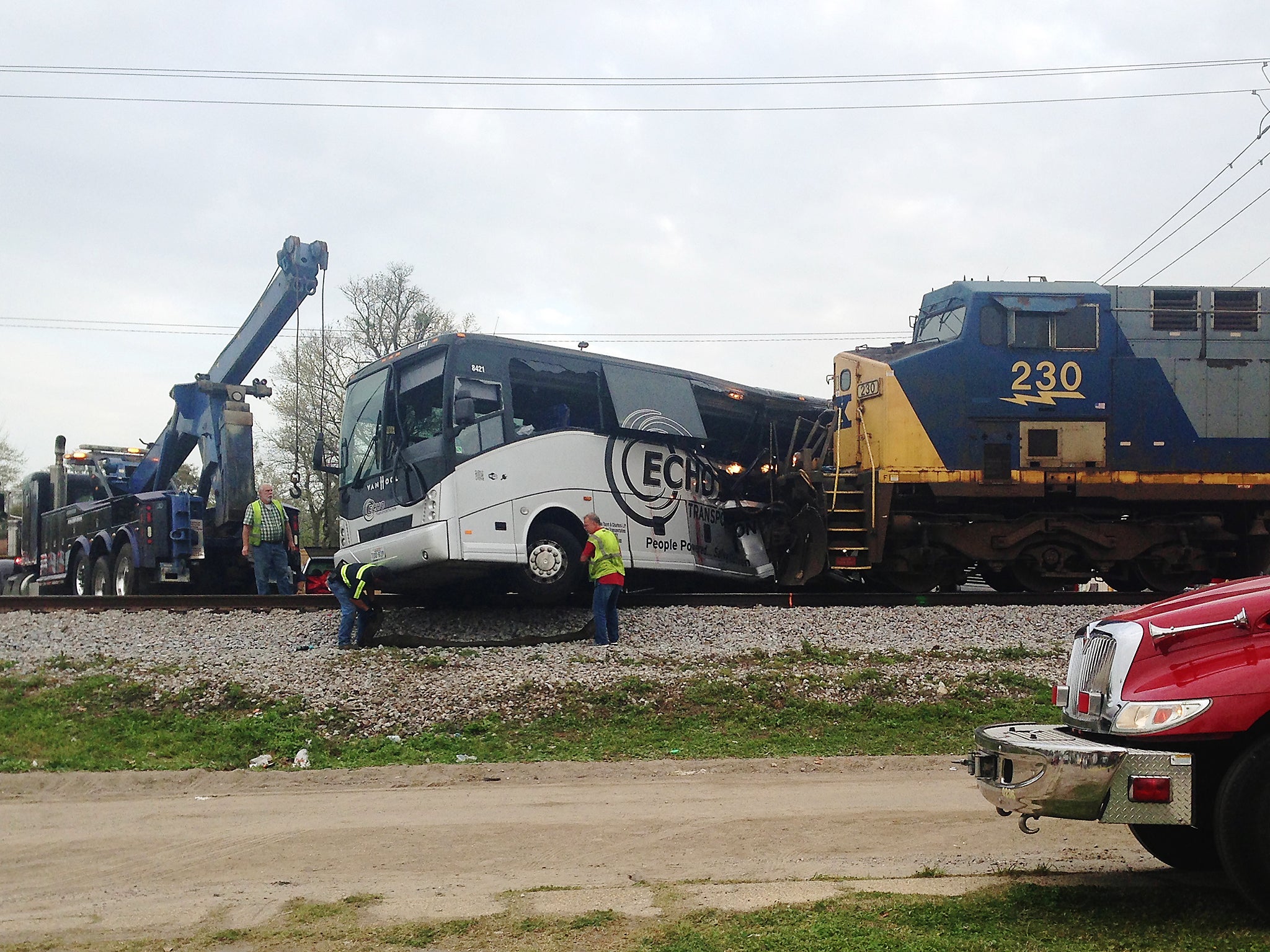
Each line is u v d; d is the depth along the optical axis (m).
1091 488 16.03
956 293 16.70
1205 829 5.47
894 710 11.15
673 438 16.28
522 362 14.88
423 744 10.16
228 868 6.41
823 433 18.67
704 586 18.16
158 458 20.91
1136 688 5.04
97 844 7.00
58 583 22.31
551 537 14.81
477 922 5.20
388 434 14.95
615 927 5.09
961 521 16.52
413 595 16.58
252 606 15.71
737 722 10.88
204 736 10.20
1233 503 16.56
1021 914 5.17
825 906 5.33
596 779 9.12
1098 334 16.11
